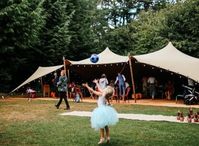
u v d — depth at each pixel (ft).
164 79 85.30
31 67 105.70
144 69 82.84
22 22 86.22
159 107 58.95
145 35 121.39
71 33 114.73
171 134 33.22
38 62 105.70
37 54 103.81
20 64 100.37
